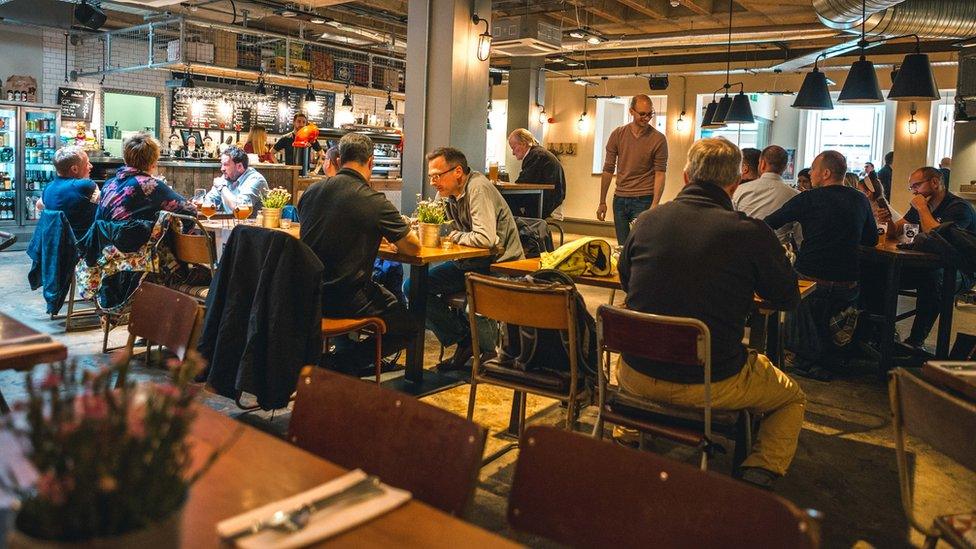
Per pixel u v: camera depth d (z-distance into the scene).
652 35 11.25
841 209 4.82
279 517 1.11
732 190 2.81
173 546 0.91
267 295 3.11
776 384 2.82
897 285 4.95
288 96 13.75
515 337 3.18
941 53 11.62
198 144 12.52
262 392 3.13
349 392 1.61
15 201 10.10
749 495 1.20
